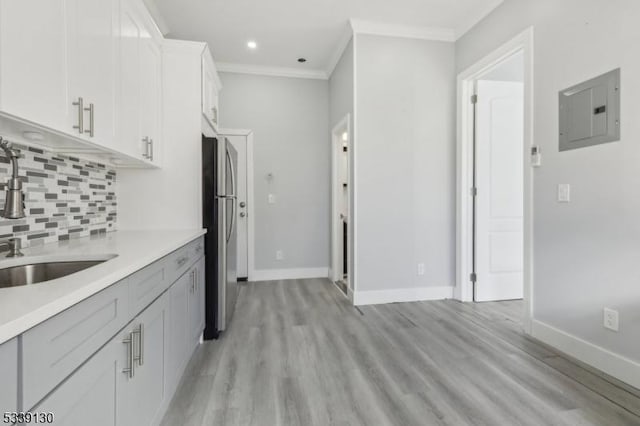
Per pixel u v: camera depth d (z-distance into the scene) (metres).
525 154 2.40
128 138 1.74
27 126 1.07
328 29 3.23
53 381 0.68
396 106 3.22
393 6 2.85
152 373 1.29
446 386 1.77
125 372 1.04
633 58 1.70
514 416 1.51
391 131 3.22
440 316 2.86
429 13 2.96
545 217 2.24
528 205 2.38
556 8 2.14
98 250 1.38
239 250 4.16
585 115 1.95
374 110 3.18
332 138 4.11
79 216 1.86
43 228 1.55
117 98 1.60
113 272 0.93
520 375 1.87
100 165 2.11
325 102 4.32
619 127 1.76
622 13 1.74
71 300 0.72
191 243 1.97
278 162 4.23
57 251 1.36
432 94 3.29
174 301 1.61
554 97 2.16
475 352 2.17
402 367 1.97
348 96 3.36
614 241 1.80
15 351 0.58
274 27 3.19
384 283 3.25
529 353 2.14
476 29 2.99
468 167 3.26
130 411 1.08
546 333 2.26
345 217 4.27
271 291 3.66
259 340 2.36
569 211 2.06
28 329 0.60
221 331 2.50
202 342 2.33
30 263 1.22
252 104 4.16
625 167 1.74
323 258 4.36
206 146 2.42
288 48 3.63
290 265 4.28
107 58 1.48
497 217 3.29
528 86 2.37
